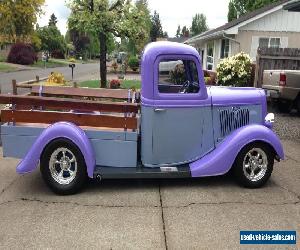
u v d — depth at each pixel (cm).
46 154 508
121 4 1777
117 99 580
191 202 495
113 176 519
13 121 527
